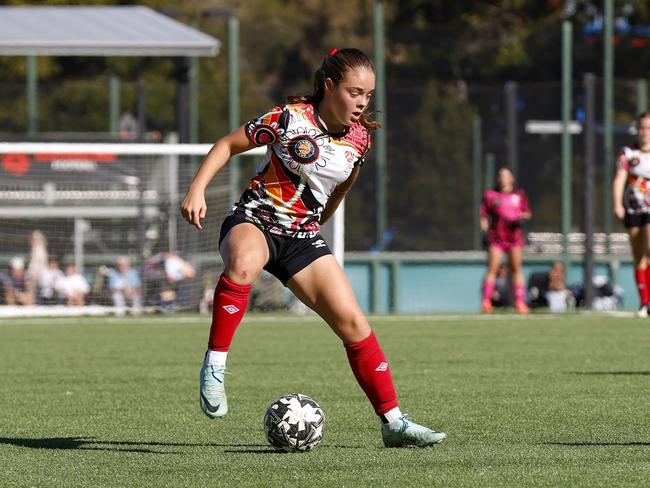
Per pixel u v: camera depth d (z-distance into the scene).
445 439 22.02
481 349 42.59
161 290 68.75
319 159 19.56
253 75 122.25
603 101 89.94
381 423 22.59
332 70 19.27
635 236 54.75
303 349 43.12
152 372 35.66
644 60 103.31
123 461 19.73
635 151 53.31
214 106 91.12
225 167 75.12
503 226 66.19
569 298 80.81
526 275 83.94
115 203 78.50
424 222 86.44
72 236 79.12
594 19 122.19
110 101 91.19
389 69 104.31
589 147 74.62
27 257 76.75
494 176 88.50
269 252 19.94
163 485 17.50
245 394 29.78
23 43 78.81
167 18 86.19
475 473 18.20
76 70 125.94
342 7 129.00
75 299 70.44
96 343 46.41
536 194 88.62
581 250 87.06
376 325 56.25
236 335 49.78
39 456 20.38
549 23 123.56
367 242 85.50
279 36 117.81
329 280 20.11
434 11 129.88
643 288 58.16
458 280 83.69
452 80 104.56
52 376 34.59
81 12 86.19
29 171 78.62
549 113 89.00
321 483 17.47
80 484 17.64
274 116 19.48
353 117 19.39
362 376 20.61
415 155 87.00
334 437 22.52
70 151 59.78
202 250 72.75
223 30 116.25
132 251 78.94
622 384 31.33
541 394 29.14
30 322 58.97
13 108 93.44
